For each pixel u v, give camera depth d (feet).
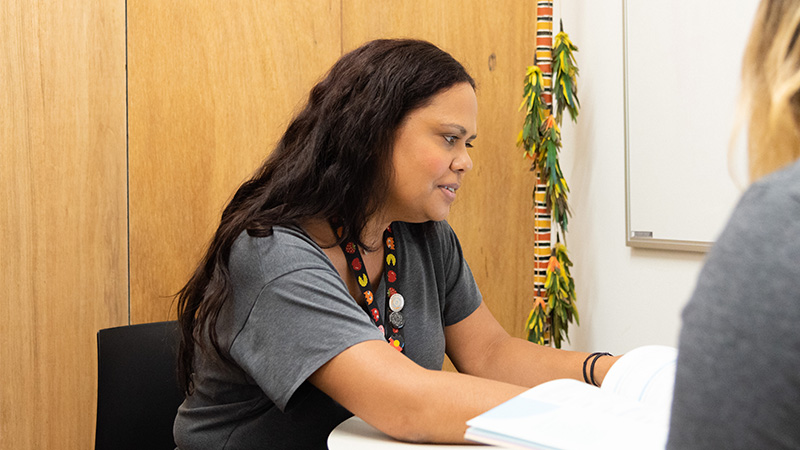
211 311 2.81
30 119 5.40
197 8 5.94
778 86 1.15
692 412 1.08
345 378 2.44
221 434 2.99
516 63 7.24
